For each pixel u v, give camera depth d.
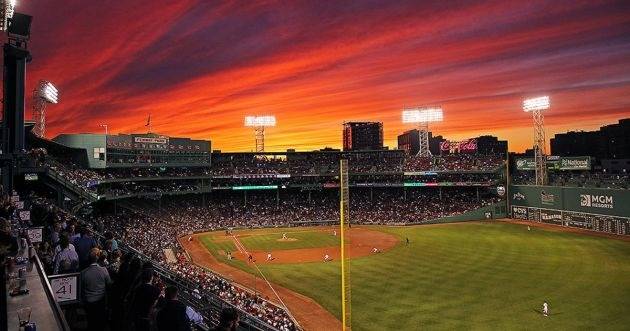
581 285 37.19
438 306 32.56
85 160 65.69
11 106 26.73
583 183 77.00
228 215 85.62
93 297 9.29
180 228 72.75
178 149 85.75
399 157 102.31
